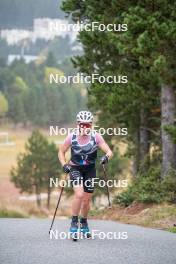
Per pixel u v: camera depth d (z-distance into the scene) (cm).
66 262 2525
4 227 3725
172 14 5609
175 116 6156
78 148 3184
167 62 5609
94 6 6575
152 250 2875
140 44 5450
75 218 3147
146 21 5503
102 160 3195
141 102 6681
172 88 6119
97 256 2673
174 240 3281
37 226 3841
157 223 4672
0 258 2584
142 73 6406
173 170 5916
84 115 3166
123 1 6128
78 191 3153
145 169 7556
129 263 2536
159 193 5734
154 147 7994
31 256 2638
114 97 6569
